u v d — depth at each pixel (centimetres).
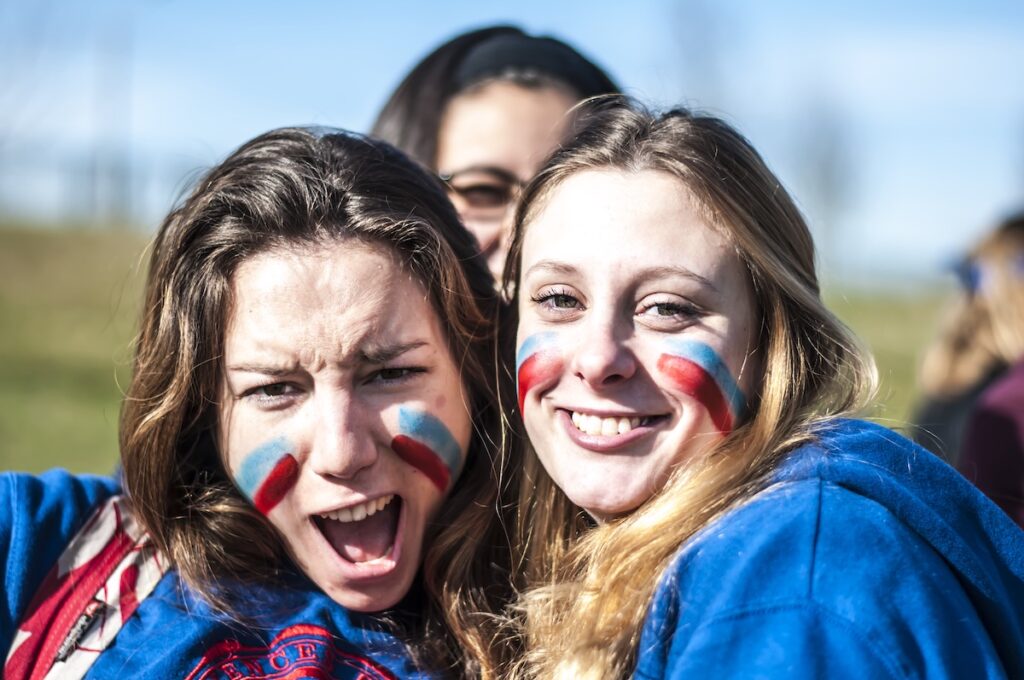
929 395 445
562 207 200
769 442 192
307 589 219
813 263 218
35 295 1206
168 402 214
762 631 160
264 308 201
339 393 203
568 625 198
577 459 197
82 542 219
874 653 155
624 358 188
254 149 219
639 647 181
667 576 179
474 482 227
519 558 225
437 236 212
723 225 194
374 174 216
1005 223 431
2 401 833
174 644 204
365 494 205
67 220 1605
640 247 190
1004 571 187
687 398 189
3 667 206
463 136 299
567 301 199
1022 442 328
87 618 209
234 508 219
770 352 199
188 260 211
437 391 213
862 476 177
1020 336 412
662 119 206
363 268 203
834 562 163
